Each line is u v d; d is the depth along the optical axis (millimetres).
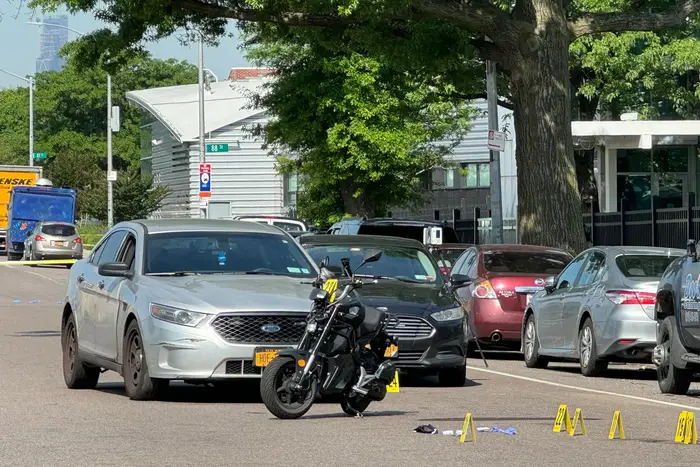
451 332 16188
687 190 47875
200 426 11805
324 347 12328
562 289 20297
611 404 14648
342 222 31672
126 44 30906
